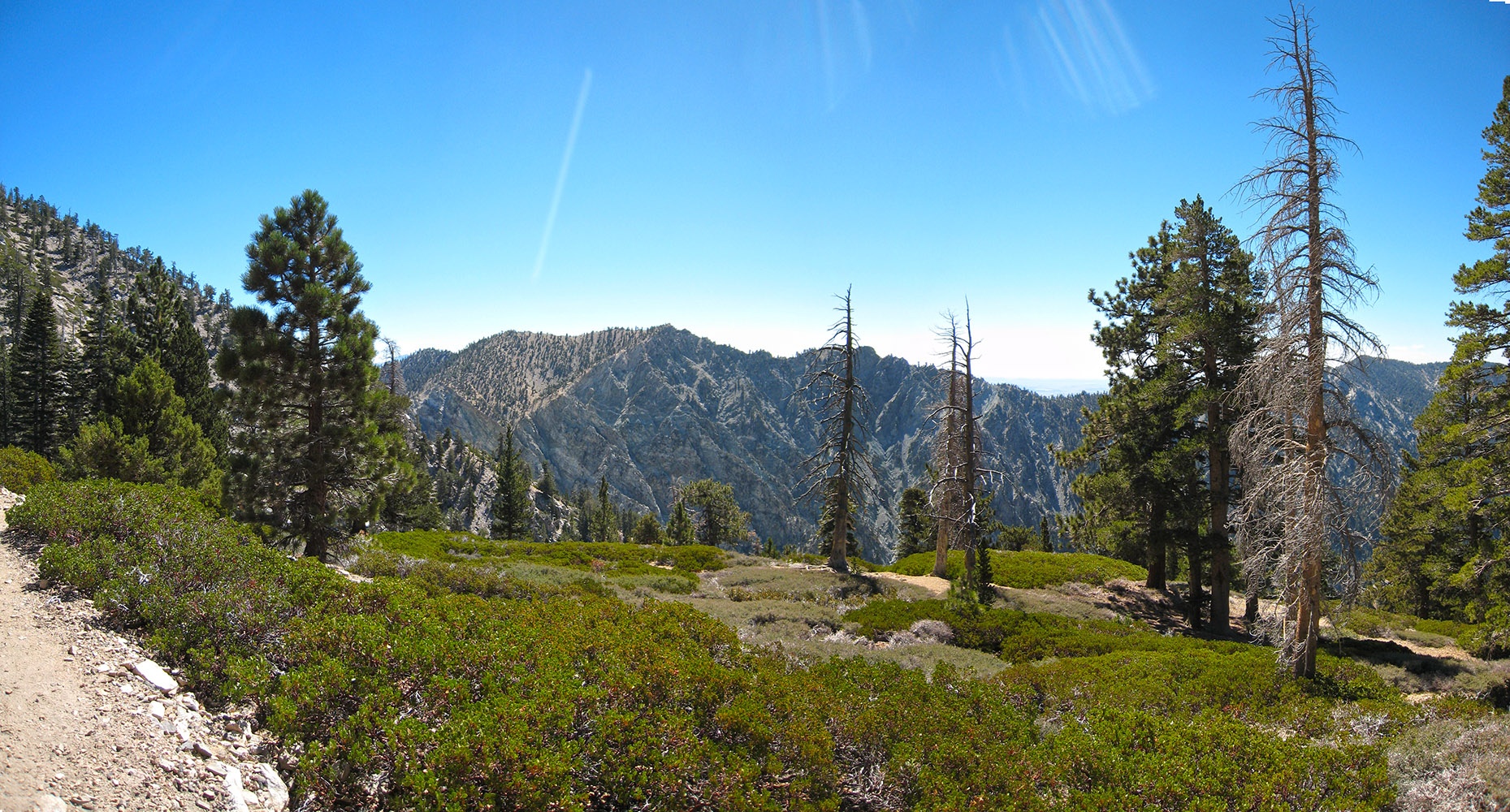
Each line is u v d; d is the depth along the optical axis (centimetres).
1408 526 3219
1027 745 866
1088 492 2984
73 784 439
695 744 629
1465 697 1462
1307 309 1410
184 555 880
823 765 667
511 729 560
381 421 2345
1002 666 1620
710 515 8062
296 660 684
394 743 534
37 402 4962
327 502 1961
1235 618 2769
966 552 3269
